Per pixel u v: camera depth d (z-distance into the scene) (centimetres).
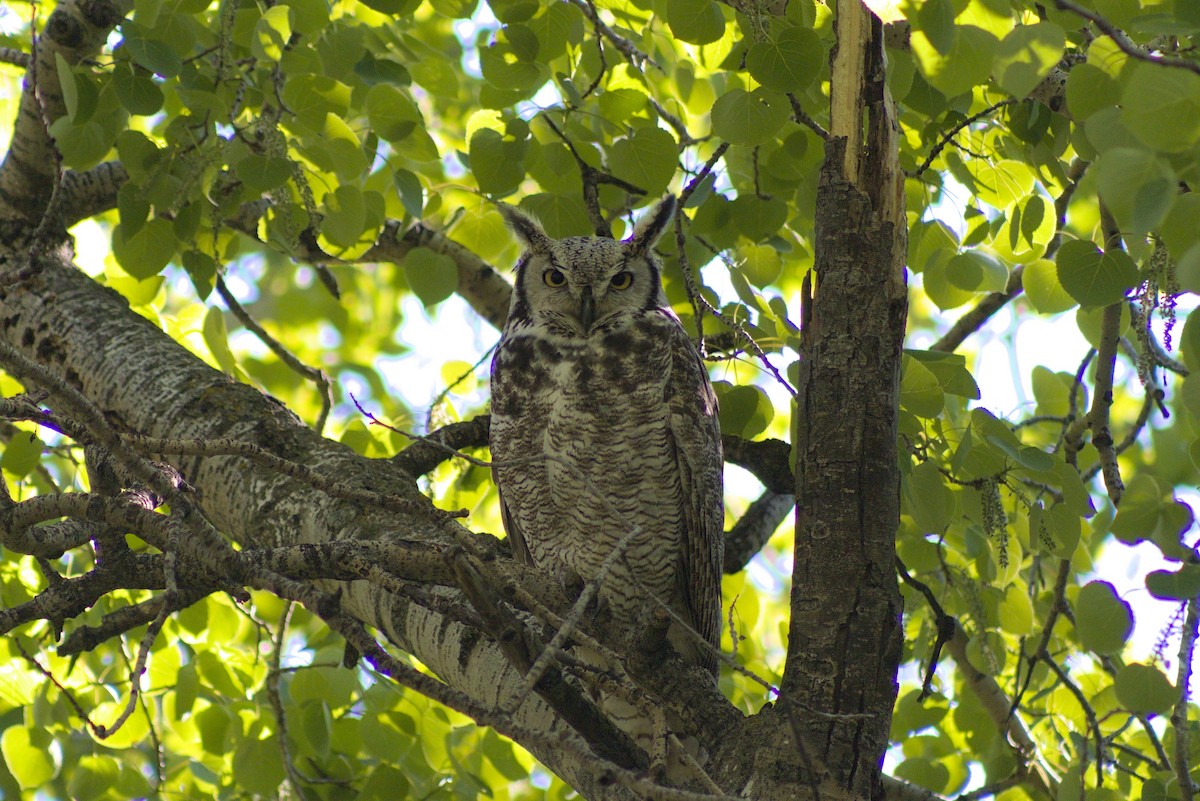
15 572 946
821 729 494
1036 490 843
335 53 816
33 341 844
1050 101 725
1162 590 551
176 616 986
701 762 558
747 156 878
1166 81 425
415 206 859
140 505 549
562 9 822
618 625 642
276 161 741
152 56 748
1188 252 406
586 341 877
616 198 1022
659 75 1000
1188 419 649
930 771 916
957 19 561
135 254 829
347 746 940
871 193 542
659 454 863
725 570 1035
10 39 1054
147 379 805
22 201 895
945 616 716
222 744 902
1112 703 892
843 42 551
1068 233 802
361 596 718
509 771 948
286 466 497
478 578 477
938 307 817
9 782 864
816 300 543
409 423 1072
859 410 526
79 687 912
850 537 518
